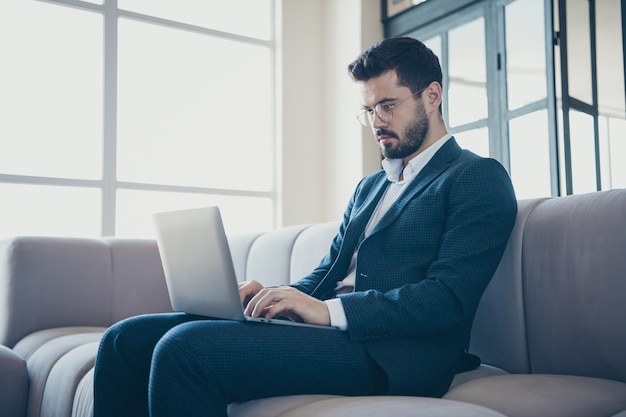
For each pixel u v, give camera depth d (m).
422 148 1.49
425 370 1.20
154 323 1.33
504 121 3.54
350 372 1.17
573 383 1.20
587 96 3.19
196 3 4.40
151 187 4.11
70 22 3.93
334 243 1.71
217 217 1.17
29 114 3.79
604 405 1.07
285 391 1.15
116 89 4.00
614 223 1.29
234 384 1.10
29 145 3.78
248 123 4.57
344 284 1.50
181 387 1.06
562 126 3.14
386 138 1.48
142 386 1.31
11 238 2.49
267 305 1.21
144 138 4.17
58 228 3.82
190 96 4.36
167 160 4.25
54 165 3.84
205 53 4.43
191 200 4.29
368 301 1.21
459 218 1.31
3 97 3.73
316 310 1.21
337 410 0.98
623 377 1.24
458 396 1.22
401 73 1.46
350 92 4.43
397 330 1.20
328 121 4.63
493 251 1.29
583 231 1.35
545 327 1.40
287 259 2.36
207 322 1.15
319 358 1.14
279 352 1.12
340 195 4.50
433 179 1.40
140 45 4.18
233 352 1.08
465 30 3.83
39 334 2.33
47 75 3.85
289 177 4.50
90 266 2.58
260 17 4.63
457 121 3.88
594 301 1.30
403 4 4.27
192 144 4.35
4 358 1.98
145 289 2.68
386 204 1.53
